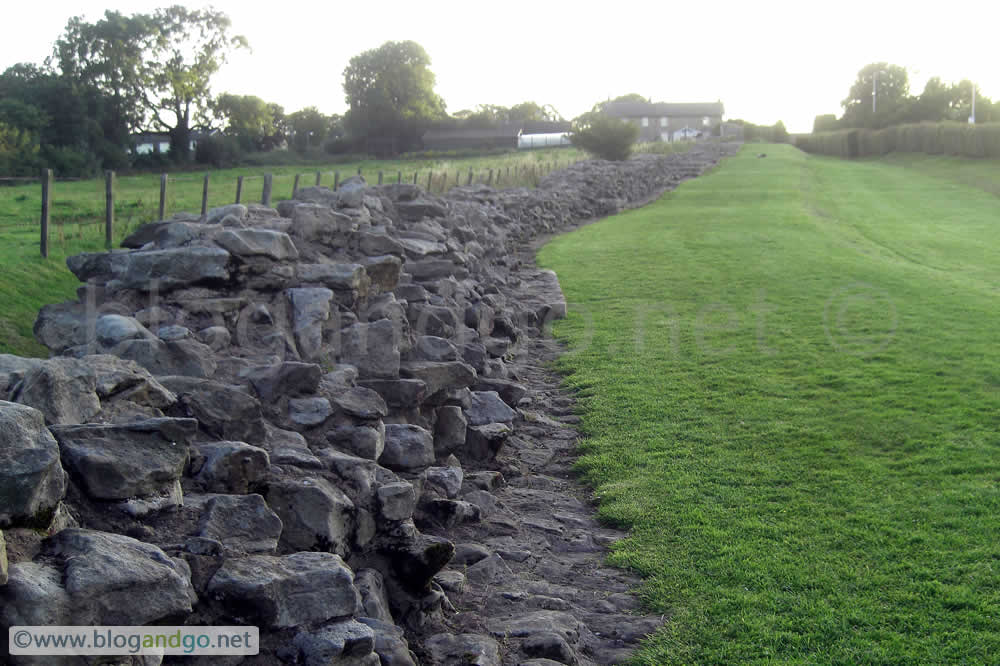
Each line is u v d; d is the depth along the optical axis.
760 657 4.95
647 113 138.88
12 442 3.40
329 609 4.10
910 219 31.44
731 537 6.51
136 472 4.00
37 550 3.41
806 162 62.59
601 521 7.05
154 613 3.38
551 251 22.19
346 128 96.44
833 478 7.61
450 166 42.56
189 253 7.12
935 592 5.59
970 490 7.20
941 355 11.55
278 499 4.81
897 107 104.31
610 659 5.02
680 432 8.93
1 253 11.24
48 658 3.08
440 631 5.11
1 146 44.06
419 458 6.62
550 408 10.05
